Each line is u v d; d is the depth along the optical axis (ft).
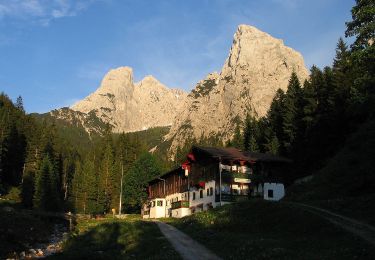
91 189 378.12
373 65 114.32
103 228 175.52
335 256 85.76
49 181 318.65
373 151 194.70
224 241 121.60
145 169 350.84
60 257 121.80
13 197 355.36
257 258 94.12
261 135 389.60
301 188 218.79
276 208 147.33
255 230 135.95
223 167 236.22
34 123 504.84
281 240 112.37
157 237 144.05
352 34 116.67
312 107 285.02
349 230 106.42
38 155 400.67
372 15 112.68
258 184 238.68
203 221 163.02
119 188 376.27
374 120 228.63
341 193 173.78
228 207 168.86
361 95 129.18
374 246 87.40
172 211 276.82
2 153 378.73
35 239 179.42
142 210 341.21
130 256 119.03
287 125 308.19
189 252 112.27
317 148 262.26
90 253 122.72
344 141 250.16
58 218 258.16
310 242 102.83
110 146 500.33
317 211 135.95
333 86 275.18
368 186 164.96
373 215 120.78
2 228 174.70
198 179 252.42
